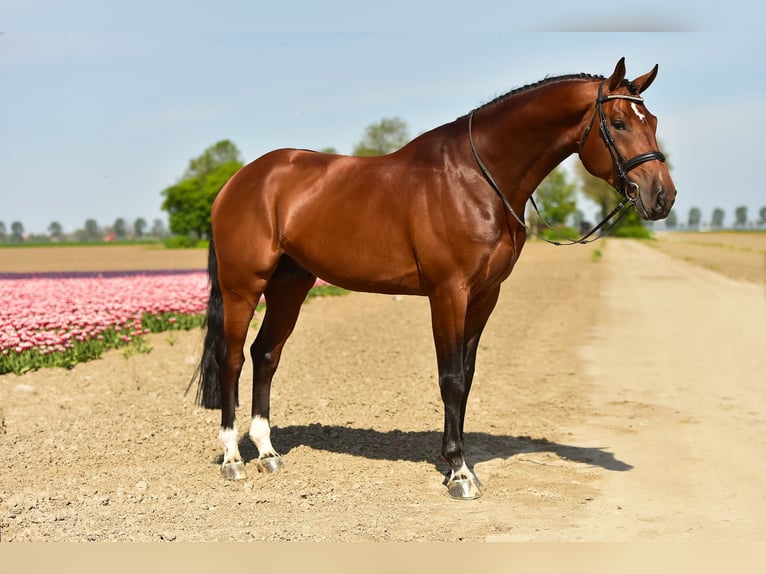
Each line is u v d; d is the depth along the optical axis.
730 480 5.81
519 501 5.31
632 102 4.96
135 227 134.00
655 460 6.35
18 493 5.41
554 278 28.17
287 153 5.87
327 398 8.54
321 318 15.90
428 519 4.94
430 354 11.55
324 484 5.67
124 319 11.94
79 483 5.66
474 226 5.09
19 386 8.56
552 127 5.14
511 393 8.97
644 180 4.86
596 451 6.62
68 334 10.25
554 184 88.12
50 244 105.00
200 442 6.81
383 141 70.81
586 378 9.85
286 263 5.93
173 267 37.25
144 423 7.44
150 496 5.38
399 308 18.09
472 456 6.46
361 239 5.39
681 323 15.06
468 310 5.47
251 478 5.81
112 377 9.45
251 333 12.73
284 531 4.71
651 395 8.84
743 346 12.17
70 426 7.30
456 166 5.20
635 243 78.31
